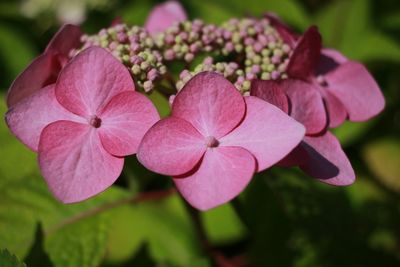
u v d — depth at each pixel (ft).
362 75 0.77
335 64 0.79
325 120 0.72
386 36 1.06
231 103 0.66
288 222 0.92
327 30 1.08
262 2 1.07
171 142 0.66
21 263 0.71
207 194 0.65
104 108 0.69
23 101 0.69
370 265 0.94
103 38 0.75
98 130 0.68
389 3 1.13
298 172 0.94
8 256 0.71
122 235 0.96
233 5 1.07
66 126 0.68
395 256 0.95
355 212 0.96
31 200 0.82
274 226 0.92
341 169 0.71
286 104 0.69
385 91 1.09
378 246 0.95
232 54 0.80
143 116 0.67
